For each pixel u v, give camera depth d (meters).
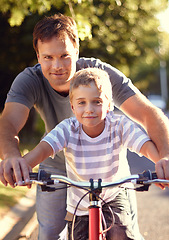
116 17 13.03
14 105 3.03
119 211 2.75
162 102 31.39
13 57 14.25
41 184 2.30
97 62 3.15
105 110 2.54
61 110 3.19
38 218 3.31
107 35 13.20
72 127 2.72
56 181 2.30
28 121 14.12
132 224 2.85
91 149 2.69
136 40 15.82
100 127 2.66
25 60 14.47
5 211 5.92
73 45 2.97
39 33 2.88
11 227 5.38
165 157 2.41
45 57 2.90
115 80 3.05
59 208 3.23
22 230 5.47
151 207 6.46
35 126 13.88
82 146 2.70
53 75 2.92
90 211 2.34
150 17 14.40
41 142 2.65
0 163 2.42
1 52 14.07
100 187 2.26
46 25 2.88
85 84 2.48
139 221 5.79
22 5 6.35
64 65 2.89
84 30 5.82
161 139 2.59
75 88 2.52
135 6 9.72
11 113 2.99
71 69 2.93
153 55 17.77
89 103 2.49
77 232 2.86
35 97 3.14
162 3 13.47
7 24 12.93
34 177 2.32
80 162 2.73
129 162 11.48
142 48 16.45
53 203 3.23
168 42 17.44
